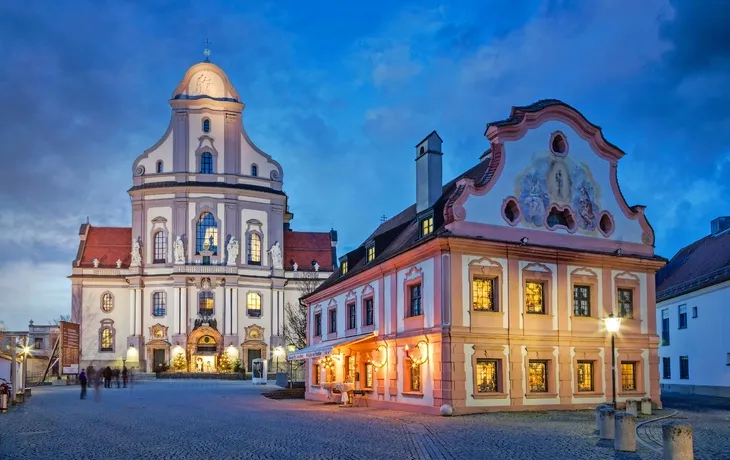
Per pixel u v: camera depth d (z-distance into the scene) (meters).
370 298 40.94
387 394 37.38
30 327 123.00
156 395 52.34
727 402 40.97
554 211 36.00
